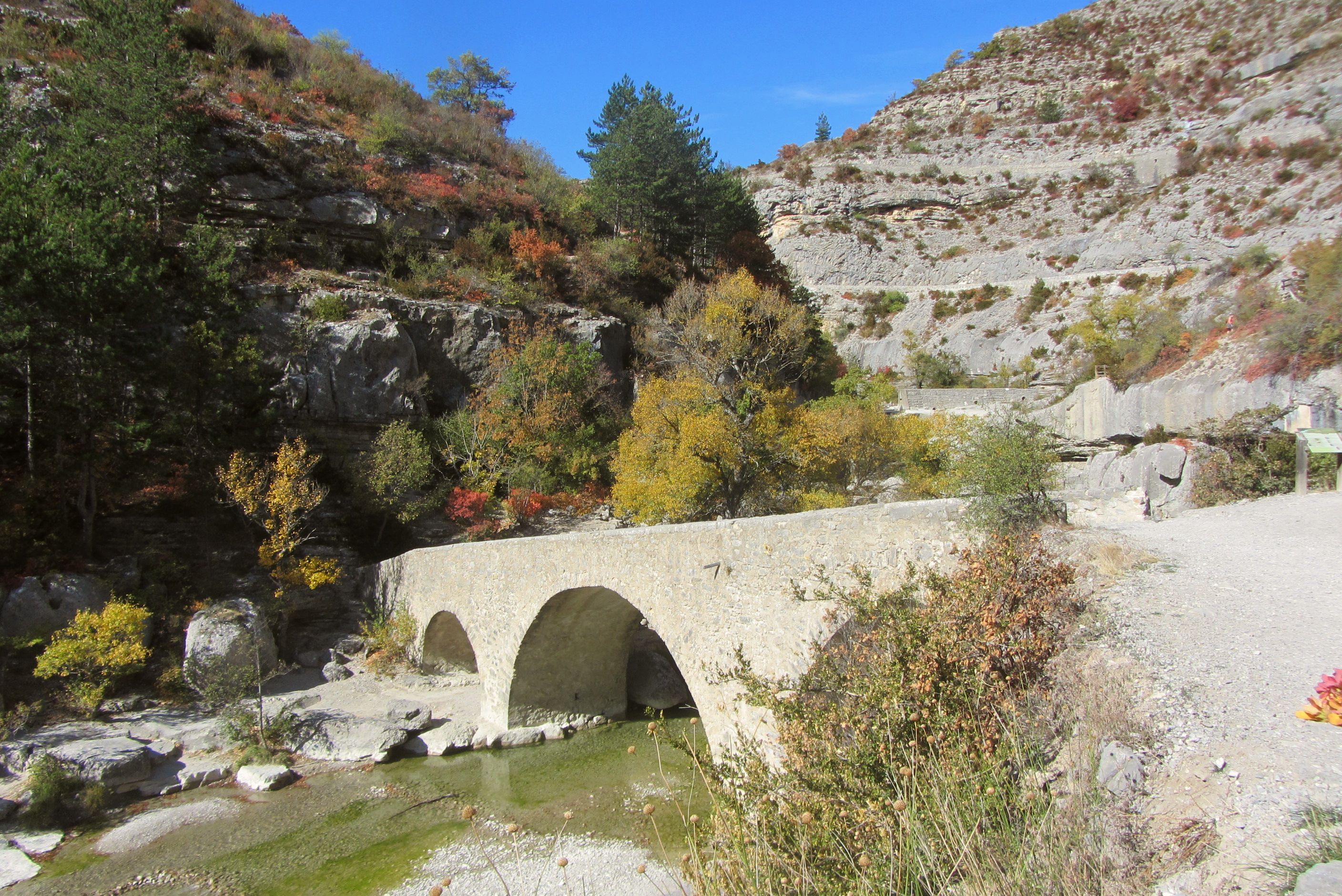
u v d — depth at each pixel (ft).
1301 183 197.88
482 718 73.00
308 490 97.86
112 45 126.72
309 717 71.61
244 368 106.42
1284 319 83.82
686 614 44.50
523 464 123.95
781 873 20.16
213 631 77.71
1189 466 64.85
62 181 93.25
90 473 91.30
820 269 266.98
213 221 139.33
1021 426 52.54
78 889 47.65
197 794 61.00
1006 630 25.89
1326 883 13.67
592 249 174.29
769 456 101.81
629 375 154.10
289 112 166.09
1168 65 289.12
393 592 91.66
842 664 30.55
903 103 326.44
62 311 81.10
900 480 110.83
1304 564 34.88
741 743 33.63
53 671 69.51
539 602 61.52
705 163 190.60
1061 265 229.66
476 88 270.46
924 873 17.16
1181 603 29.84
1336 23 247.29
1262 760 19.31
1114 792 19.75
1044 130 284.00
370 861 50.34
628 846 50.14
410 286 141.18
